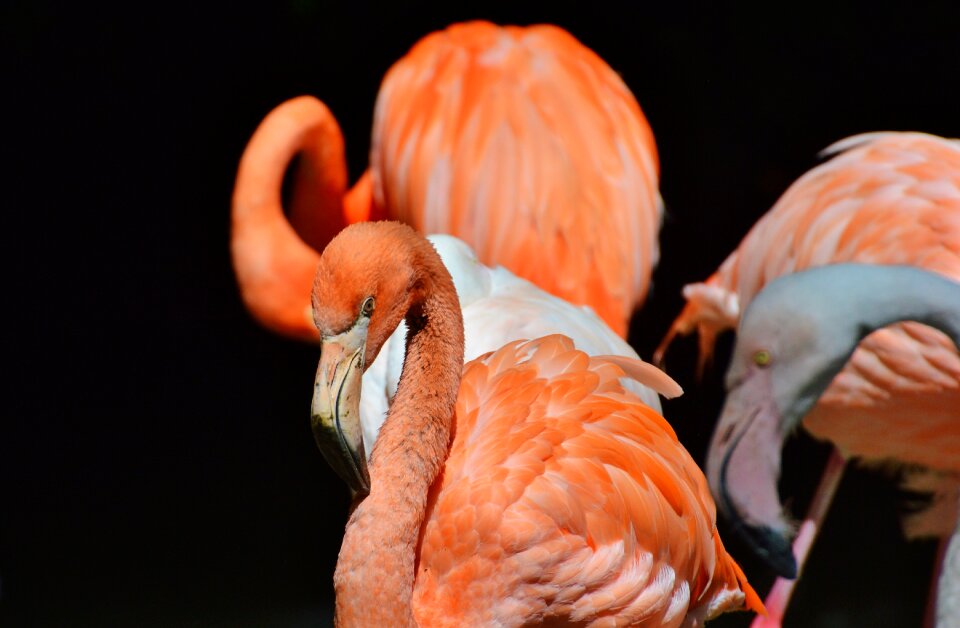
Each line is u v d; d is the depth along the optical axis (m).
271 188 9.17
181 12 12.06
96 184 12.38
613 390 5.64
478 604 4.94
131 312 12.09
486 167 8.52
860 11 11.74
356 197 9.91
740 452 7.19
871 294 6.70
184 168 12.36
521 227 8.40
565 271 8.36
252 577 10.29
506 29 9.31
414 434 4.91
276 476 11.21
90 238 12.31
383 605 4.68
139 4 12.03
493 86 8.75
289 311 9.11
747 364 7.10
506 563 4.93
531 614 5.01
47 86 12.19
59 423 11.49
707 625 9.62
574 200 8.41
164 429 11.52
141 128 12.36
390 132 9.08
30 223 12.23
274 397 11.66
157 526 10.64
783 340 6.94
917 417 7.91
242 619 9.87
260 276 9.05
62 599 9.84
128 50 12.21
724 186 11.81
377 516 4.73
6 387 11.63
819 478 11.00
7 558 10.18
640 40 11.98
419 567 4.98
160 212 12.34
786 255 8.44
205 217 12.29
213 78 12.29
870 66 11.80
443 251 7.00
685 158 11.85
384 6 11.86
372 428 6.70
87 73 12.22
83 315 12.05
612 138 8.73
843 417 8.18
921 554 10.62
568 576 4.97
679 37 11.93
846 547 10.75
